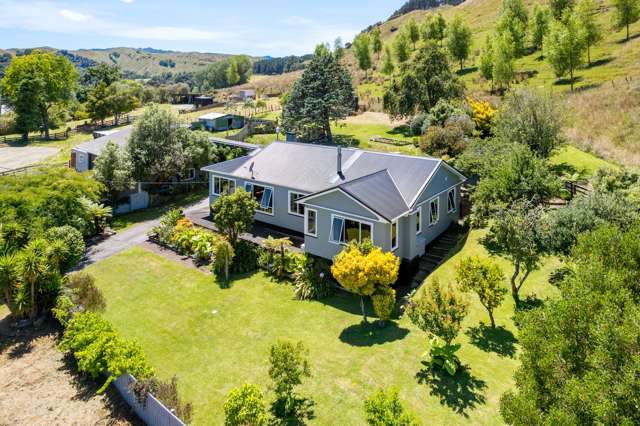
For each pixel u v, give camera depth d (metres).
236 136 57.97
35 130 70.19
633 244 10.30
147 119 36.09
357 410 12.02
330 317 17.92
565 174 30.50
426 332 15.57
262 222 28.45
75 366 15.43
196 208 34.31
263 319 18.11
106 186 33.00
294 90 55.34
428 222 23.61
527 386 8.07
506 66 60.97
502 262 20.08
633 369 6.25
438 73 54.66
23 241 21.92
